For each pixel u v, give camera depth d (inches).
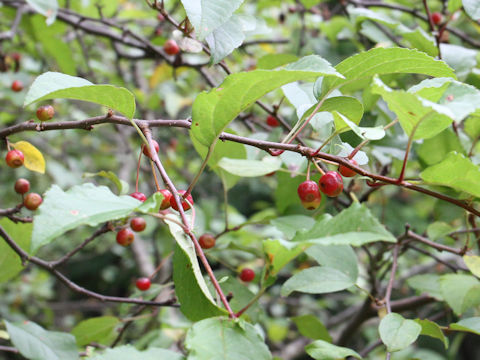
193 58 29.9
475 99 12.2
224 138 13.1
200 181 54.2
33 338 14.3
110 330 18.5
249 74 11.8
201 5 13.4
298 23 31.6
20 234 16.6
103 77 35.0
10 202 49.3
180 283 12.6
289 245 11.3
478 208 17.6
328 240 11.2
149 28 35.6
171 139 38.6
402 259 33.2
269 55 19.4
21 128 14.1
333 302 48.2
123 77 31.5
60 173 35.9
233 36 14.5
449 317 22.2
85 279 64.7
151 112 34.4
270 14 35.2
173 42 20.7
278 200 18.8
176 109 31.5
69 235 56.7
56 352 14.4
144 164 35.6
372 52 12.9
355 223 11.3
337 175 13.4
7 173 48.1
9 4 25.0
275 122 21.0
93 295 16.2
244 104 12.3
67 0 25.7
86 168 43.0
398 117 12.4
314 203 13.4
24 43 30.5
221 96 12.1
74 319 54.2
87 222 11.0
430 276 18.4
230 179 17.9
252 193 62.2
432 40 17.9
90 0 27.9
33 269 52.2
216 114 12.4
